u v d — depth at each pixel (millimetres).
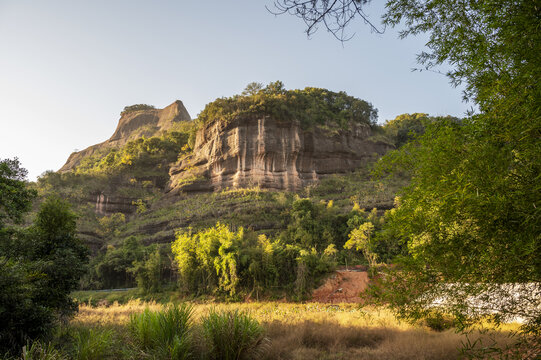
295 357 6777
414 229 3357
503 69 2711
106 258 54719
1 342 6578
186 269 35031
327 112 97562
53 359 5656
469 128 2957
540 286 2789
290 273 32188
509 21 2549
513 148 2664
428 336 7555
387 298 3762
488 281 2912
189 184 80312
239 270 32531
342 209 60719
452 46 2941
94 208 91375
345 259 44062
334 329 8781
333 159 84625
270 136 76938
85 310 17500
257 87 93938
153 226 70875
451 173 2871
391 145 98562
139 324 6445
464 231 2980
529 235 2410
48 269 8719
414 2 3127
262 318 10797
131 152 114375
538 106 2375
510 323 7969
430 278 3371
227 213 65250
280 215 61062
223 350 6008
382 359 6535
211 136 86062
